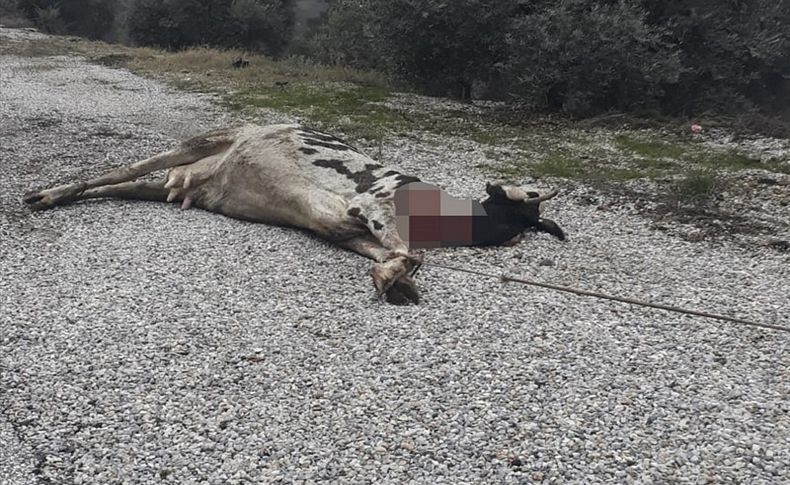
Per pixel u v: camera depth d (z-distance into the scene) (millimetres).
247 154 7641
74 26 37406
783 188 9625
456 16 16422
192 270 6477
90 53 22656
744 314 5820
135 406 4449
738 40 15523
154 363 4926
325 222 6926
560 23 15055
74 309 5695
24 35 26969
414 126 13570
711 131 13359
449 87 17938
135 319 5539
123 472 3871
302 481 3814
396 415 4371
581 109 15039
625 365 4965
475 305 5852
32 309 5684
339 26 22891
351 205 6859
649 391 4645
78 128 12125
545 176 10203
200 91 16344
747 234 7902
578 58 14922
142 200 8469
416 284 6234
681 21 15438
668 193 9438
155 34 31516
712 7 15539
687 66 15594
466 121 14297
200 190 8109
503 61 16938
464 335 5348
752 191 9547
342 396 4570
